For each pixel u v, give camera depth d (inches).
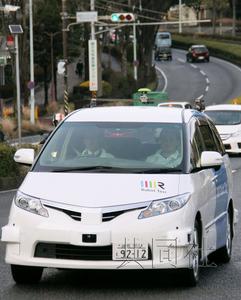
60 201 799.1
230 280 901.2
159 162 867.4
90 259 786.2
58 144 909.8
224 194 999.0
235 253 1090.1
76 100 5994.1
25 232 798.5
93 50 5108.3
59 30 6176.2
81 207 789.2
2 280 889.5
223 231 986.1
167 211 795.4
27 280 862.5
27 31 5782.5
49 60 6136.8
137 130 914.7
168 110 964.0
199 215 851.4
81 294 821.2
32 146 2340.1
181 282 845.2
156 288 851.4
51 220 790.5
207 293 828.0
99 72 6304.1
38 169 868.6
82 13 4761.3
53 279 898.7
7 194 1948.8
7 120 4092.0
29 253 798.5
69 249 788.0
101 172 848.9
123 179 824.9
